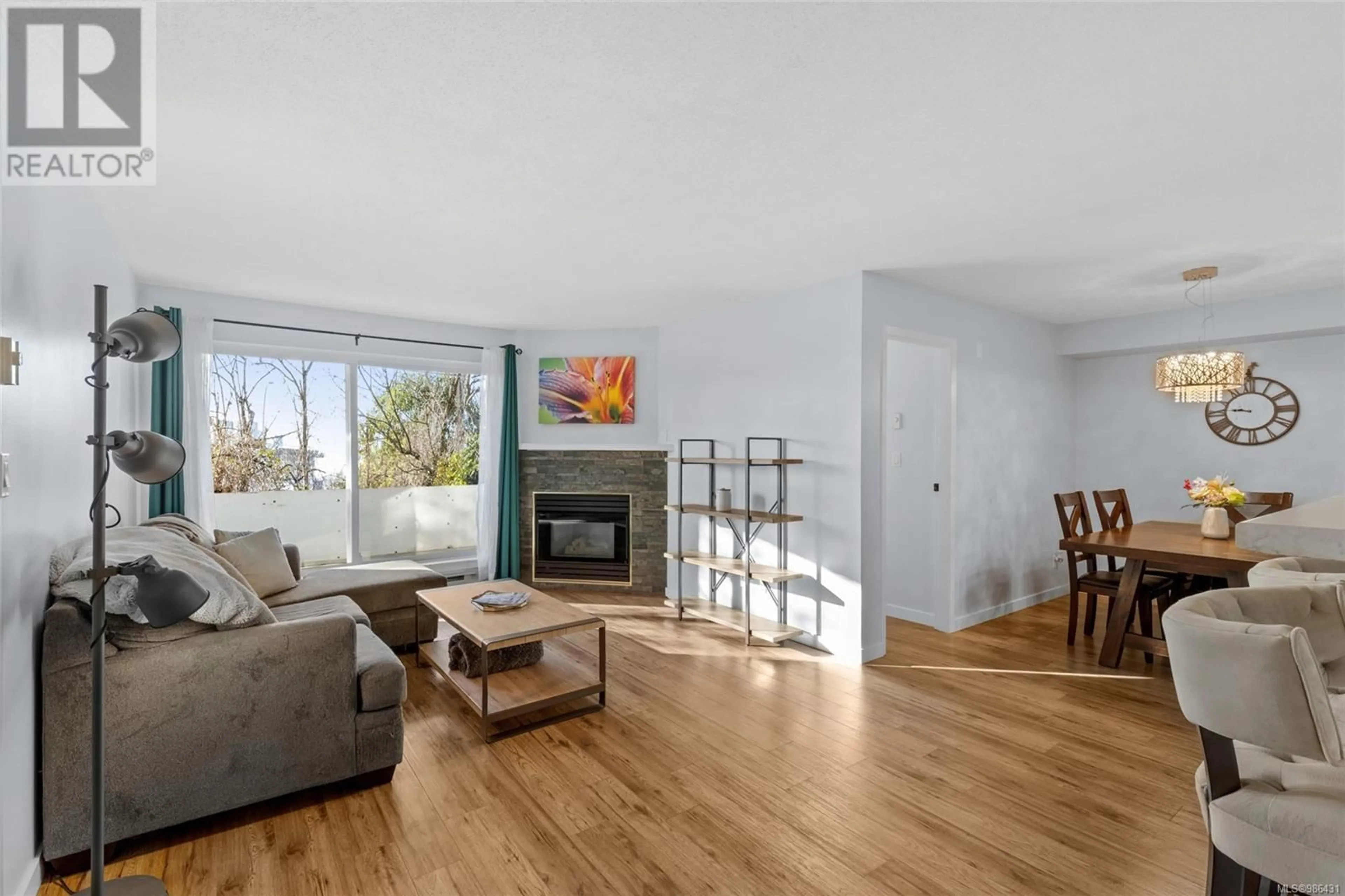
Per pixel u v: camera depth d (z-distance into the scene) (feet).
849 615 12.66
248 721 6.95
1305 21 5.08
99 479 5.28
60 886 6.01
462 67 5.77
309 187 8.45
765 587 14.67
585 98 6.31
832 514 13.12
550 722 9.72
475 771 8.25
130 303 12.15
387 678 7.80
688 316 17.15
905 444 16.06
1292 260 11.82
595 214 9.52
